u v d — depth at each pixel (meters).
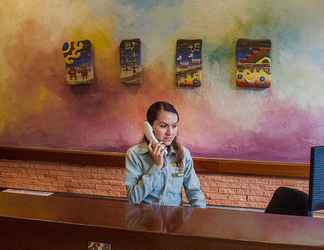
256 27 4.21
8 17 4.90
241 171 4.32
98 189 4.76
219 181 4.40
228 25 4.27
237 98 4.31
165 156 2.04
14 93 4.97
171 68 4.45
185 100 4.43
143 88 4.54
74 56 4.70
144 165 2.05
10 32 4.91
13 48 4.92
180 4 4.38
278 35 4.18
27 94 4.94
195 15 4.35
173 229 1.22
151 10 4.45
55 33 4.77
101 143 4.74
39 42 4.83
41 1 4.78
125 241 1.23
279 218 1.33
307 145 4.20
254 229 1.23
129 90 4.59
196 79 4.36
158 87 4.50
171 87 4.46
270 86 4.23
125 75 4.55
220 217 1.33
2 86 5.00
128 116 4.62
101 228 1.24
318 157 1.61
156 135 2.03
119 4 4.54
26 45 4.88
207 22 4.32
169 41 4.43
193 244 1.18
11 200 1.50
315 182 1.62
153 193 2.04
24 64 4.91
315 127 4.18
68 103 4.81
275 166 4.23
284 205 1.94
